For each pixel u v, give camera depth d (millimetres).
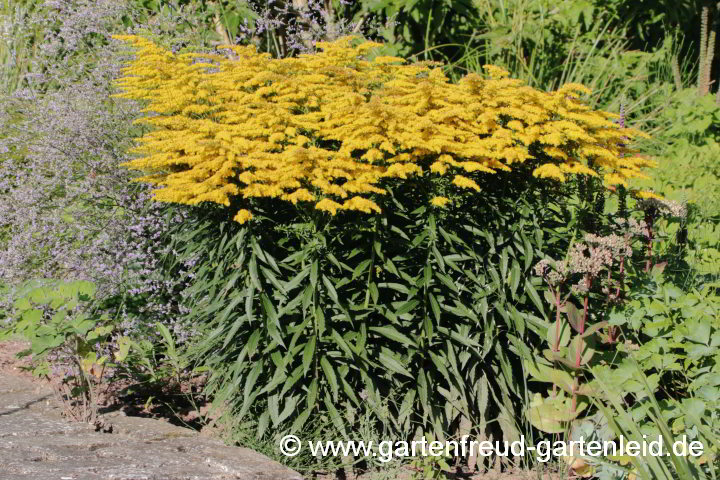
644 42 9508
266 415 3559
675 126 8125
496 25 8375
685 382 3863
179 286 5004
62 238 5117
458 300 3652
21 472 2824
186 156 3629
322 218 3547
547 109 3990
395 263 3727
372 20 7988
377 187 3664
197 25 6770
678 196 6520
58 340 3662
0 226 5477
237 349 3783
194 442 3486
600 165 4074
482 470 3736
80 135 5047
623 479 3277
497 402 3693
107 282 4777
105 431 3639
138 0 6641
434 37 8102
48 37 6242
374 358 3617
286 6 7180
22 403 3865
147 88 4285
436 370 3730
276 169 3590
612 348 3953
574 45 8555
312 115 3754
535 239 3861
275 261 3631
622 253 3799
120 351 4043
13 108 5715
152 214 4941
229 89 4129
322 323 3391
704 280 4605
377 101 3559
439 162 3504
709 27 9773
